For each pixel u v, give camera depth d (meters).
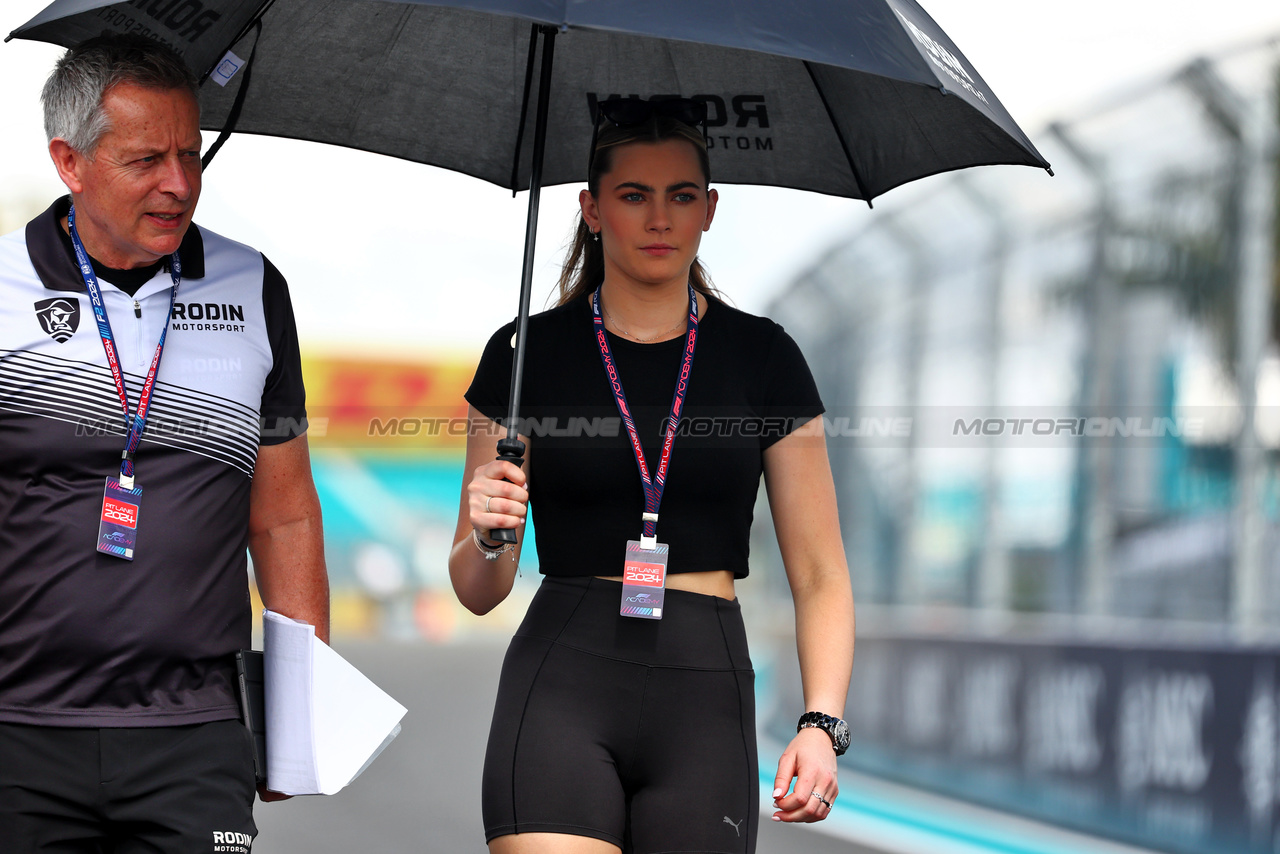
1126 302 28.06
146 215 8.77
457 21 10.93
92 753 8.64
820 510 9.94
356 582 88.19
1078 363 29.17
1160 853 20.52
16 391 8.70
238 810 8.97
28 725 8.59
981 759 26.39
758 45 7.72
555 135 11.54
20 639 8.62
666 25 7.66
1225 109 25.95
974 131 10.12
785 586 44.50
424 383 84.31
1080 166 28.70
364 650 65.25
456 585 9.79
